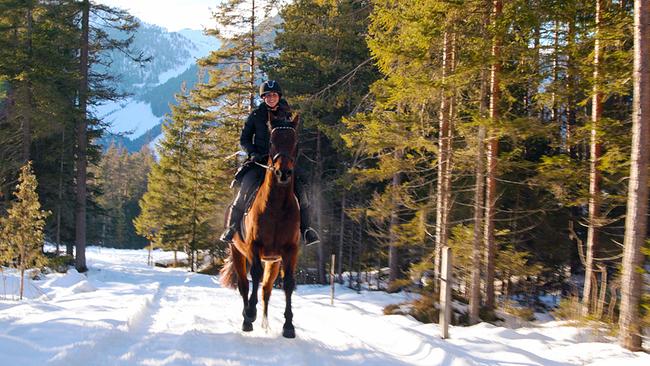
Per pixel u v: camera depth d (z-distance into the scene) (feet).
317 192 85.40
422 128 43.98
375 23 43.21
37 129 77.87
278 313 31.53
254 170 23.30
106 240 267.80
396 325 25.71
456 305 42.52
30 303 29.73
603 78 33.73
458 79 36.96
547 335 30.04
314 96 69.21
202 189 131.54
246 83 94.68
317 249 90.48
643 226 24.50
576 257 61.31
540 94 37.04
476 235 39.22
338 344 20.99
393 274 65.05
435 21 36.73
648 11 24.06
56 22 77.77
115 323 22.84
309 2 78.43
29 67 74.02
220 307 33.71
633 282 24.56
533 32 35.45
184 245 143.54
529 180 39.60
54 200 90.33
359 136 49.06
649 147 24.41
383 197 50.98
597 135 34.83
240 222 22.84
